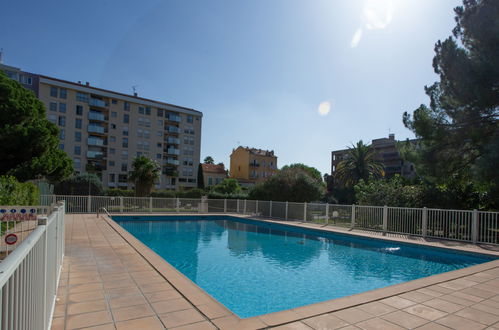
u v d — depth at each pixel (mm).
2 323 1288
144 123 53438
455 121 14234
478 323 3930
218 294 6754
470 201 13352
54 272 4156
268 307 6027
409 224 12789
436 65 14875
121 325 3633
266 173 69688
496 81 12531
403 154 15820
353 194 36031
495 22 12469
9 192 11219
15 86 18344
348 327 3693
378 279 7922
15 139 15859
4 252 6434
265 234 15398
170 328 3562
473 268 6898
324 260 9938
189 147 58938
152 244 12602
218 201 25016
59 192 25953
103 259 7137
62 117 45906
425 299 4785
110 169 49844
